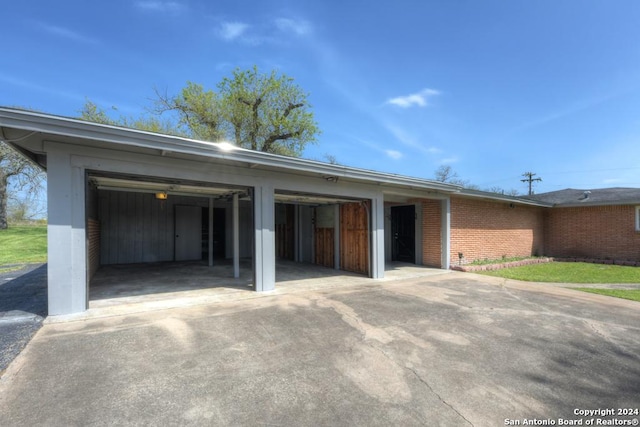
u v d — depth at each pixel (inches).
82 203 193.8
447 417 94.9
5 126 151.3
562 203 546.3
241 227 556.1
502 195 458.9
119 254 448.5
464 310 215.9
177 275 346.0
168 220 486.6
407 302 236.2
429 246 431.8
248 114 821.2
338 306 221.9
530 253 550.6
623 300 248.7
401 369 126.8
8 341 149.2
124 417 92.6
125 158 207.5
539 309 220.2
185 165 230.5
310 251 470.0
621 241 495.2
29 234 837.2
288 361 133.0
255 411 96.7
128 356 135.1
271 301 233.3
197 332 165.6
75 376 116.9
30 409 95.4
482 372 125.2
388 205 488.4
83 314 191.3
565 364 133.3
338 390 110.0
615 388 113.9
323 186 306.0
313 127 866.8
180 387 110.5
